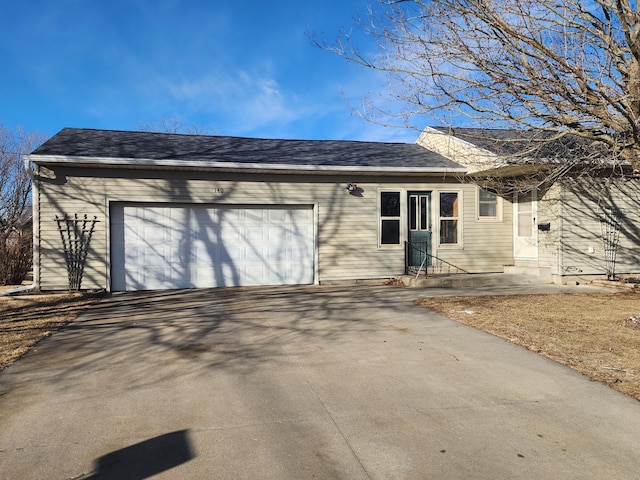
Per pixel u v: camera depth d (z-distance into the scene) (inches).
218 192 477.4
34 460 127.3
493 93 272.7
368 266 518.6
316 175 504.4
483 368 208.2
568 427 148.7
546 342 247.0
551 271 507.5
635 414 158.1
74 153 435.8
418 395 176.6
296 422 152.3
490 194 554.3
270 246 496.4
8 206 1050.7
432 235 538.0
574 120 270.5
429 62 271.3
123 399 172.1
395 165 510.9
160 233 466.0
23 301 389.7
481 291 442.9
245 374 200.7
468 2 249.9
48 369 206.8
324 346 245.9
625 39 265.0
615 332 268.2
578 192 502.0
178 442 137.9
